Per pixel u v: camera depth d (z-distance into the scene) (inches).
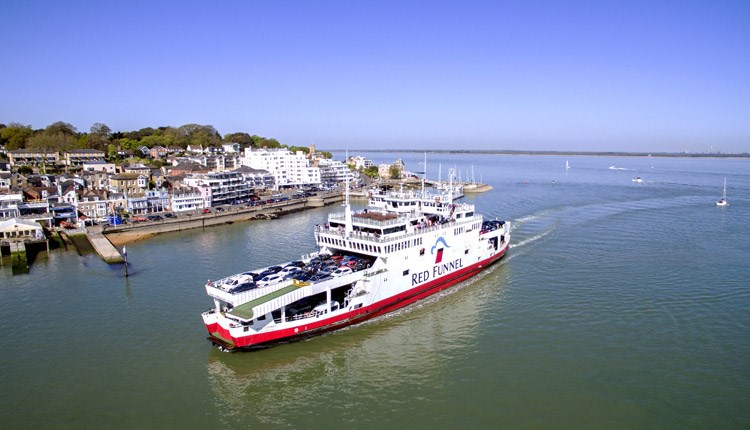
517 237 4291.3
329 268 2571.4
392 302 2615.7
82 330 2426.2
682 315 2487.7
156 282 3189.0
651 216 5369.1
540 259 3558.1
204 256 3907.5
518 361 2073.1
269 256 3875.5
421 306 2711.6
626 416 1700.3
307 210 6879.9
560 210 5861.2
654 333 2295.8
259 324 2105.1
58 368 2057.1
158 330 2411.4
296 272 2498.8
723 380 1900.8
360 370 2033.7
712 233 4419.3
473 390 1870.1
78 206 5295.3
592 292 2839.6
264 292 2155.5
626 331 2321.6
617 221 5059.1
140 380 1961.1
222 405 1798.7
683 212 5649.6
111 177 6382.9
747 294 2753.4
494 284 3041.3
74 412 1755.7
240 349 2101.4
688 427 1641.2
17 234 4276.6
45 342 2298.2
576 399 1797.5
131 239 4704.7
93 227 4803.2
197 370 2034.9
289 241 4490.7
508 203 6638.8
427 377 1972.2
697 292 2797.7
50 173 7411.4
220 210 5940.0
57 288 3112.7
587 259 3535.9
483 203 6707.7
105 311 2677.2
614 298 2736.2
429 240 2800.2
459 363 2071.9
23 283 3235.7
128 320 2541.8
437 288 2923.2
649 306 2608.3
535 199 7071.9
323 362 2102.6
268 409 1775.3
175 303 2780.5
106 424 1689.2
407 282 2691.9
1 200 5032.0
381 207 3526.1
